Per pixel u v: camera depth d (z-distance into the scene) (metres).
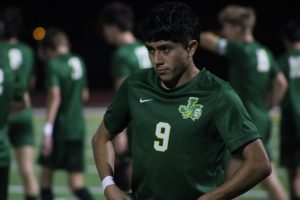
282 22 76.12
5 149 13.10
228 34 16.06
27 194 18.80
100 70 79.62
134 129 8.19
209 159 7.81
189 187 7.81
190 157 7.77
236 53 15.62
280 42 76.12
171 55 7.57
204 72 8.01
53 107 18.12
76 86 18.73
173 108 7.86
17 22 17.89
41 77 75.38
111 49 79.25
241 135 7.64
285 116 18.83
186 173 7.79
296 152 18.73
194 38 7.71
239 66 15.72
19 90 17.67
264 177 7.67
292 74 18.62
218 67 60.66
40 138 39.41
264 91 16.09
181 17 7.59
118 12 16.28
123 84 8.41
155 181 7.94
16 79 17.59
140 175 8.09
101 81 79.44
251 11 16.00
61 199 22.09
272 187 16.62
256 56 15.82
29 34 79.81
